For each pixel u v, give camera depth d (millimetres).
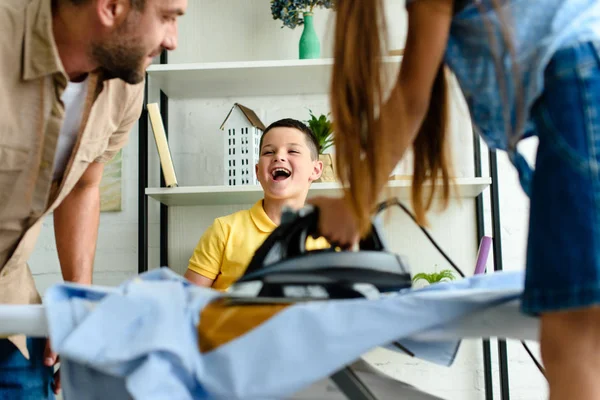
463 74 721
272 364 596
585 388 550
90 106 1049
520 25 646
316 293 750
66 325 642
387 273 771
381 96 715
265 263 812
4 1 976
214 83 2164
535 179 611
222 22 2322
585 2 655
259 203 1929
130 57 1001
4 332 694
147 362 577
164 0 978
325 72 1940
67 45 994
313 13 2246
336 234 792
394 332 613
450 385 2133
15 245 1084
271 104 2287
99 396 656
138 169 2211
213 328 640
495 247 2039
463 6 687
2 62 953
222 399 594
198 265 1865
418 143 836
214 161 2266
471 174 2180
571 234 559
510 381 2137
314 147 1950
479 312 641
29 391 1173
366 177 708
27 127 980
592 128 585
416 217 854
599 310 559
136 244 2215
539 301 567
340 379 643
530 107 651
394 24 2127
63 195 1118
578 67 606
